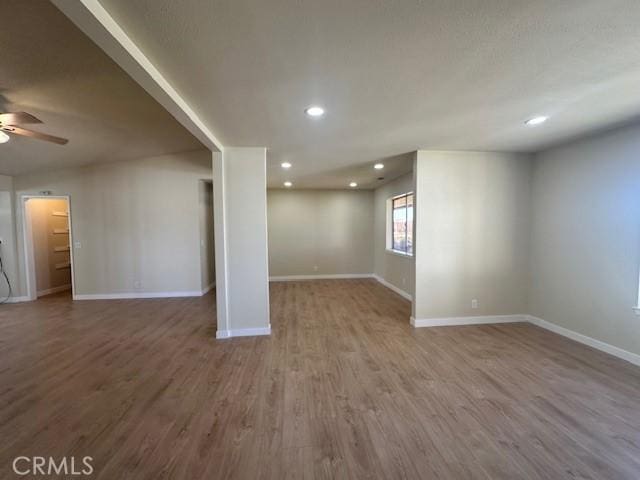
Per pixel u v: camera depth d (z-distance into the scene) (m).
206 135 2.89
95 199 5.56
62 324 4.20
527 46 1.60
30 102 2.82
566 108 2.46
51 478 1.61
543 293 3.96
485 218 4.05
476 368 2.86
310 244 7.71
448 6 1.29
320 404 2.29
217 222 3.61
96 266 5.61
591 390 2.46
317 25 1.41
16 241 5.52
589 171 3.32
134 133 4.00
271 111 2.46
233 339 3.64
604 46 1.60
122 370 2.85
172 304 5.23
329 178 6.02
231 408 2.25
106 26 1.30
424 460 1.74
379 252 7.41
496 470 1.66
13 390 2.51
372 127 2.89
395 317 4.52
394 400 2.34
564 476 1.62
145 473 1.65
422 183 3.92
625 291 3.00
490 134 3.17
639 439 1.89
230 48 1.58
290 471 1.66
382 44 1.57
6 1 1.52
